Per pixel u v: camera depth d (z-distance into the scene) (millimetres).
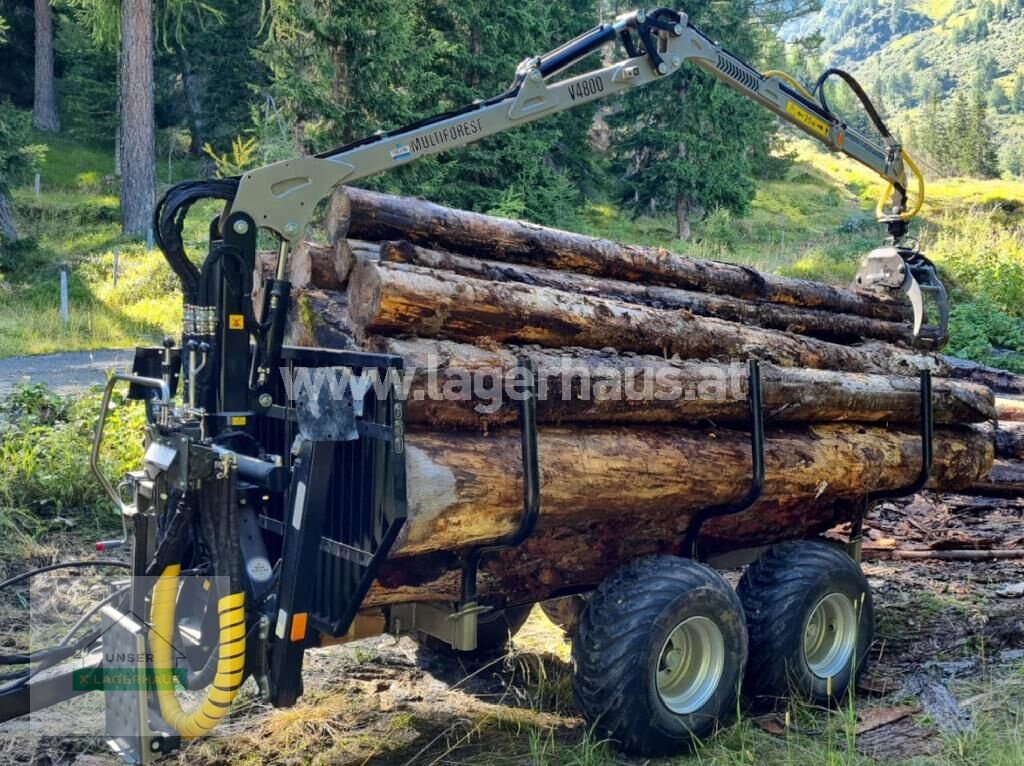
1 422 8578
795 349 5316
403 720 4457
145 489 3725
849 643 4875
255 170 3777
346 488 3676
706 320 5004
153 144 27375
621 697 3984
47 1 36719
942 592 6469
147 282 20625
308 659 5152
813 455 5020
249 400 3785
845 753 4145
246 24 34781
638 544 4734
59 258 22781
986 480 8641
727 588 4316
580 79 4734
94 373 13094
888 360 5965
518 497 3816
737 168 28297
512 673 5102
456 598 4035
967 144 78812
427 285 3818
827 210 37125
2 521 6668
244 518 3709
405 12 15844
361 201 4219
